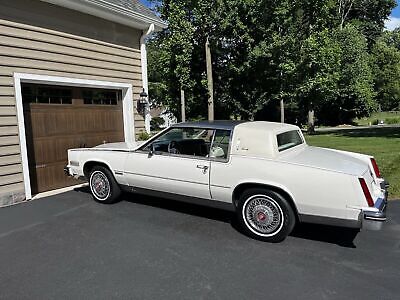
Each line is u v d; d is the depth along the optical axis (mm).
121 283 3172
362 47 27734
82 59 7348
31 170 6520
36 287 3117
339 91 26156
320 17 20422
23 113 6289
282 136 4398
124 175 5285
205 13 15328
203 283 3168
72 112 7297
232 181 4238
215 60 18453
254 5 17328
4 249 3947
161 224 4719
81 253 3816
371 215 3488
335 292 3000
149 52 23781
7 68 5934
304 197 3801
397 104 47844
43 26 6535
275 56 18359
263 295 2963
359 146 12766
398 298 2900
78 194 6422
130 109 8641
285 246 3986
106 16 7656
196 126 4684
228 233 4391
